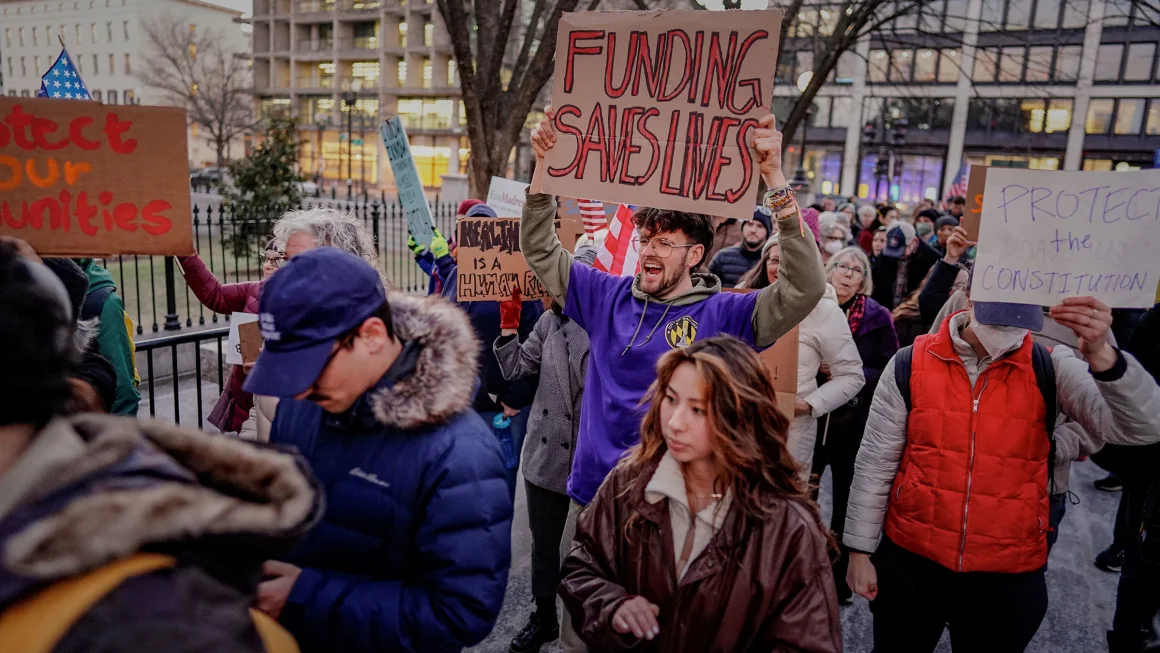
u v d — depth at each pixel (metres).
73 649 0.71
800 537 1.67
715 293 2.54
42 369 0.83
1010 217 2.16
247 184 12.10
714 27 2.28
